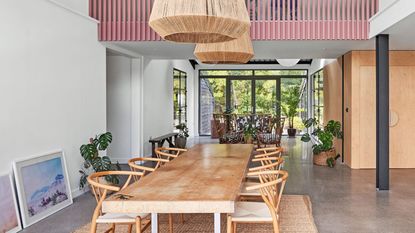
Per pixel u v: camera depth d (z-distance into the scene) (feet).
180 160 15.31
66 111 19.24
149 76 32.83
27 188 15.53
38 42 16.84
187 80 49.60
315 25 22.49
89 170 21.29
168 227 15.05
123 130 30.68
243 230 14.65
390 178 24.56
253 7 22.71
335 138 33.50
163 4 9.44
